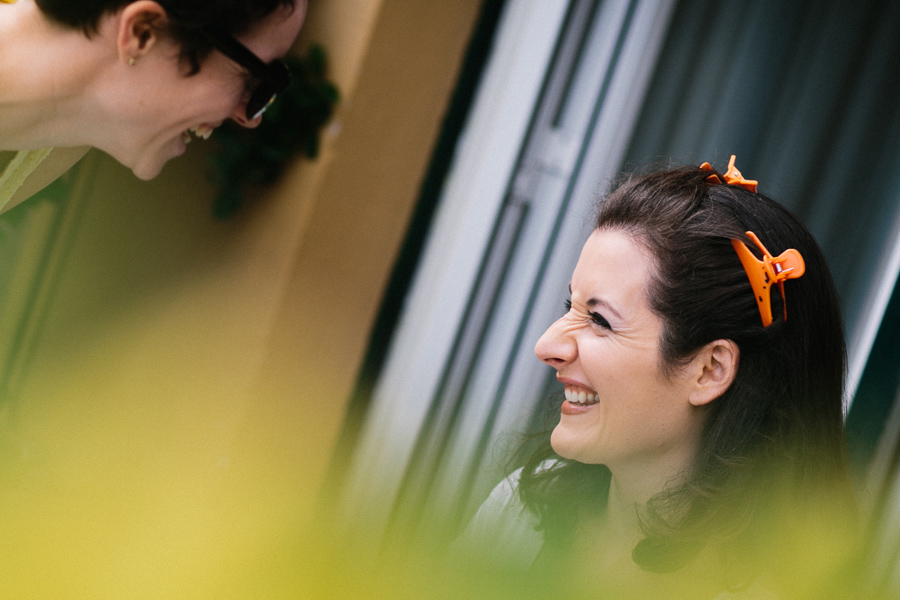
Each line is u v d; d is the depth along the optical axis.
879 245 1.87
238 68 1.24
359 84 2.14
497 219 2.17
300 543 2.08
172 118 1.25
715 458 1.28
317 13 2.21
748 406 1.28
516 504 1.43
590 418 1.30
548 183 2.12
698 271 1.26
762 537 1.29
